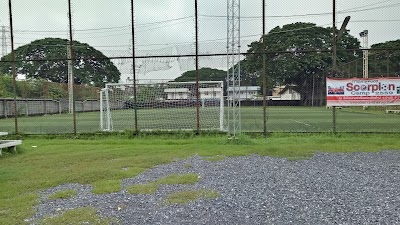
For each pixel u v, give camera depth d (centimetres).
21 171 733
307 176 644
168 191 567
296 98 4834
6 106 3023
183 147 991
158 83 1483
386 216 431
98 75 4178
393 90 1107
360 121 1900
